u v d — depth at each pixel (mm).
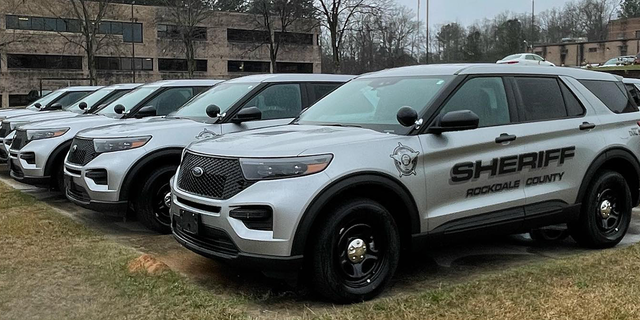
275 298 4395
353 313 4039
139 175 6371
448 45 72375
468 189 4773
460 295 4348
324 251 4105
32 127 8375
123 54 59219
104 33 54812
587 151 5547
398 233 4504
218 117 6926
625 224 5973
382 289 4410
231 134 5000
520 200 5062
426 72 5305
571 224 5691
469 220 4770
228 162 4258
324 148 4207
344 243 4227
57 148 8117
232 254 4145
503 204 4961
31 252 5434
